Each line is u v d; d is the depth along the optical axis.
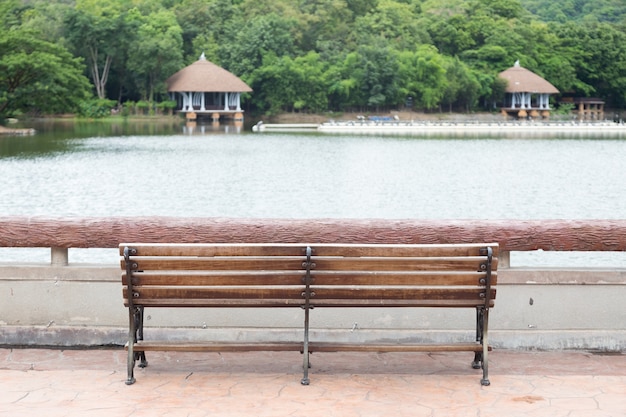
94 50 94.06
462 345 5.91
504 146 67.12
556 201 34.28
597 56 118.25
